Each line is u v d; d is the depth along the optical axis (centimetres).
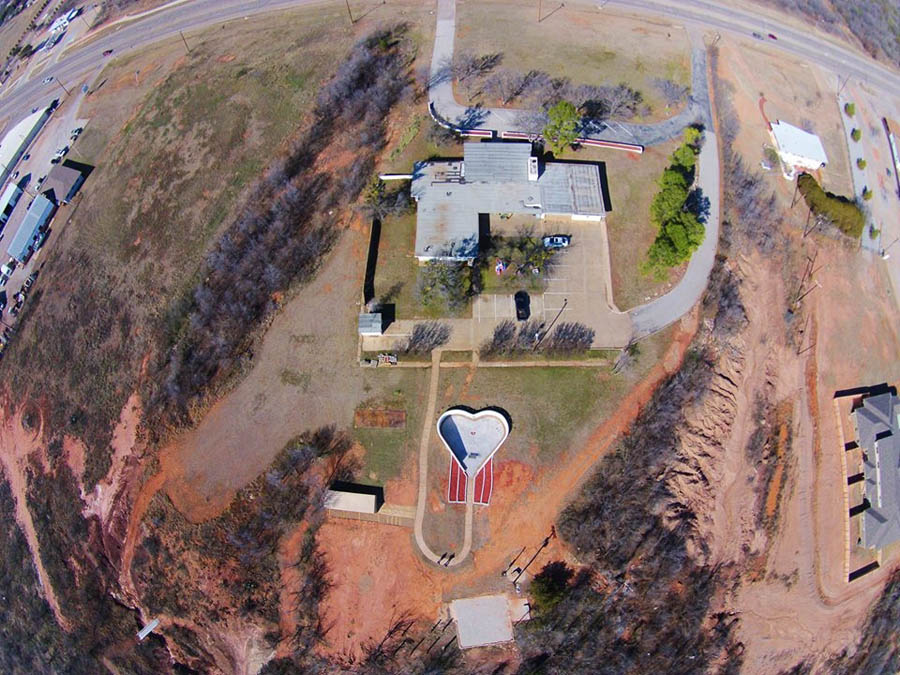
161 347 8462
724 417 8062
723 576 7712
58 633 8119
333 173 9244
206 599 7612
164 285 8838
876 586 8119
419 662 7381
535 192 8812
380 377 8112
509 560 7469
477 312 8331
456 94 9788
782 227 9162
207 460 7931
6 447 8869
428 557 7500
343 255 8756
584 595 7369
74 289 9256
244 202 9150
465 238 8500
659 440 7750
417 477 7731
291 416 8038
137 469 8038
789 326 8650
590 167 9038
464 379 8050
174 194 9412
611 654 7331
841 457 8356
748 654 7700
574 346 8150
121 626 7906
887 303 9325
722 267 8650
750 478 8012
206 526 7688
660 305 8394
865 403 8531
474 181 8850
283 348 8344
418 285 8500
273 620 7512
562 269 8550
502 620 7381
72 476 8331
